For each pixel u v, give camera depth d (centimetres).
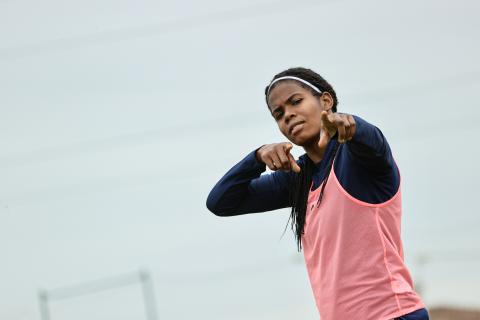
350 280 869
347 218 866
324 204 881
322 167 894
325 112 796
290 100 901
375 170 855
